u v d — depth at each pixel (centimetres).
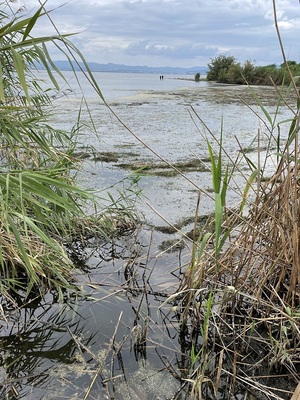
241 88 2420
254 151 635
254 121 984
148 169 514
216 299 224
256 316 214
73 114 997
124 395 170
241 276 223
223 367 185
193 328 206
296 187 188
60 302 234
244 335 190
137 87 2639
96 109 1149
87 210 346
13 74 315
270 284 209
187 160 571
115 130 820
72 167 318
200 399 160
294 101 1316
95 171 492
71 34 180
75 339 194
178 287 245
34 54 287
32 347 198
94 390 172
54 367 185
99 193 409
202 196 416
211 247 271
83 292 246
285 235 200
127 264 273
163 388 175
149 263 282
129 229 337
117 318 223
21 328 213
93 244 312
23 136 299
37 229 209
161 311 229
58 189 277
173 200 400
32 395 168
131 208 359
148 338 205
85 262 286
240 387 174
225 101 1524
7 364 186
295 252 186
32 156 295
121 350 197
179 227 335
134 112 1126
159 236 322
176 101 1518
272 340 184
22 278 256
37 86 334
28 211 286
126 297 243
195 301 206
